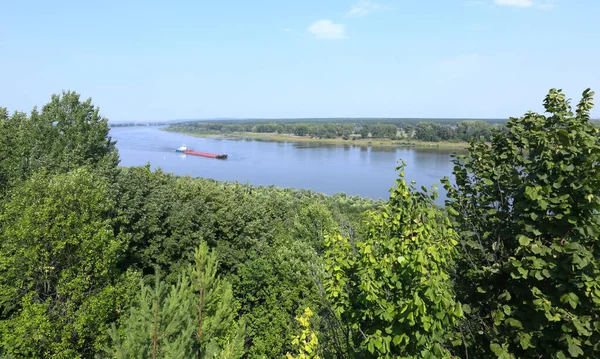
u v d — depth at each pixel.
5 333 16.28
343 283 5.77
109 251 18.73
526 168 5.88
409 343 5.06
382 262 5.08
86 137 32.69
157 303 8.41
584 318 4.82
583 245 5.30
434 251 4.78
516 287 5.68
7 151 25.94
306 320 6.38
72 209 18.83
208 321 12.09
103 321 17.81
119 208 23.72
